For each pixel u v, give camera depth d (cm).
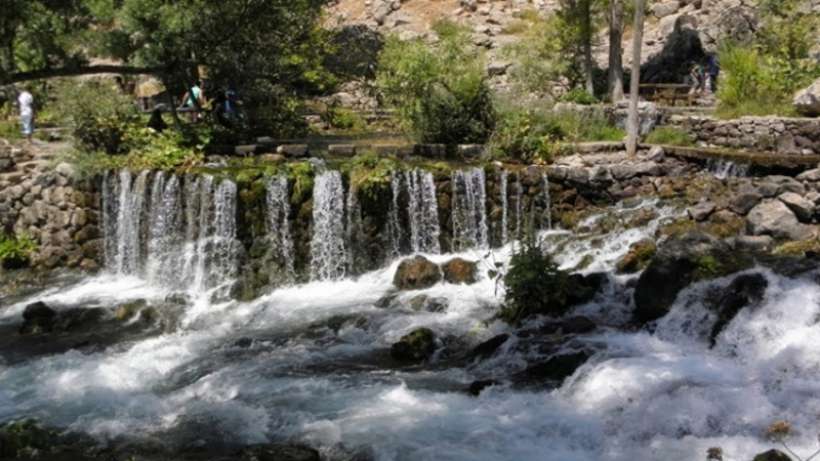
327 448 791
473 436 796
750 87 1709
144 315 1230
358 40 2666
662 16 2792
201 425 859
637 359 909
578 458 745
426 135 1642
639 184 1442
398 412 858
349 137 1989
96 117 1513
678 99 2250
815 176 1249
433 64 1645
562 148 1538
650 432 773
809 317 909
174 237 1395
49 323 1198
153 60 1457
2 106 2039
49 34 1241
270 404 898
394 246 1391
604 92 2386
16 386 979
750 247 1170
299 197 1359
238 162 1505
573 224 1406
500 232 1427
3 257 1450
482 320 1103
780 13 2191
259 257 1347
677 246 1042
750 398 790
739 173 1377
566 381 890
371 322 1137
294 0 1827
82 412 905
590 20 2334
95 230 1466
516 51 2122
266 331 1148
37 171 1516
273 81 2064
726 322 950
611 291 1108
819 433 727
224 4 1623
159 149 1485
